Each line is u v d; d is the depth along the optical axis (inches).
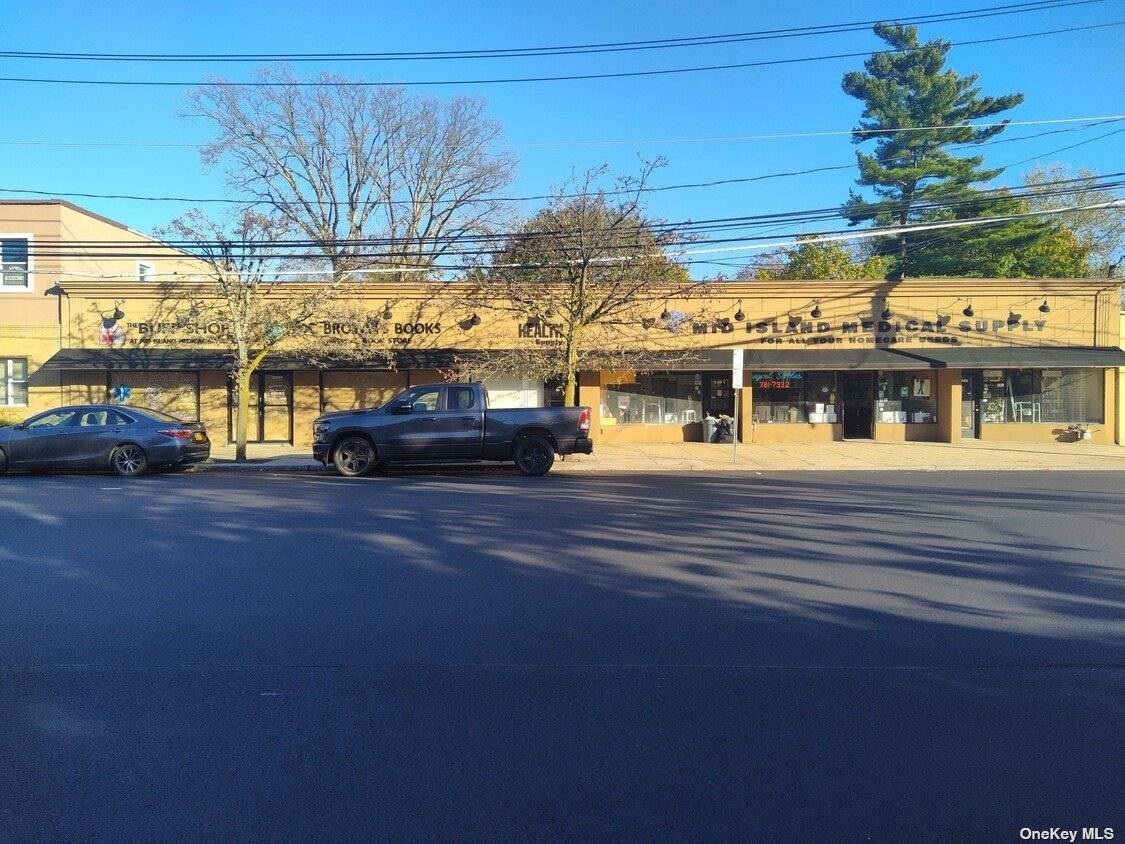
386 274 1343.5
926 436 1108.5
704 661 250.5
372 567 364.2
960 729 203.3
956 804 168.4
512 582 339.6
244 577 346.3
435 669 243.1
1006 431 1105.4
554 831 158.4
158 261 1357.0
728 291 1059.3
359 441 725.3
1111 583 341.7
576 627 282.4
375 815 163.6
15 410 1008.2
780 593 324.5
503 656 254.2
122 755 188.4
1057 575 354.3
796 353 1043.3
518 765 184.1
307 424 1042.1
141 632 275.4
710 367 1000.9
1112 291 1079.6
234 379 984.9
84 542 415.8
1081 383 1103.6
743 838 156.4
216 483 671.1
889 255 1672.0
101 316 1018.1
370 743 194.9
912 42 1685.5
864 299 1068.5
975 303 1074.1
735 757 188.1
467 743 194.9
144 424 735.7
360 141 1617.9
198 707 215.2
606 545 410.3
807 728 203.6
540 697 222.2
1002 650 261.0
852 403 1111.0
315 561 374.9
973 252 1644.9
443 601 312.3
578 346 902.4
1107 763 186.1
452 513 505.7
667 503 553.0
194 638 269.4
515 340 1029.8
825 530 453.7
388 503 547.8
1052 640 270.7
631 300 877.8
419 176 1660.9
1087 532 451.8
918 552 398.0
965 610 303.4
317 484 663.1
